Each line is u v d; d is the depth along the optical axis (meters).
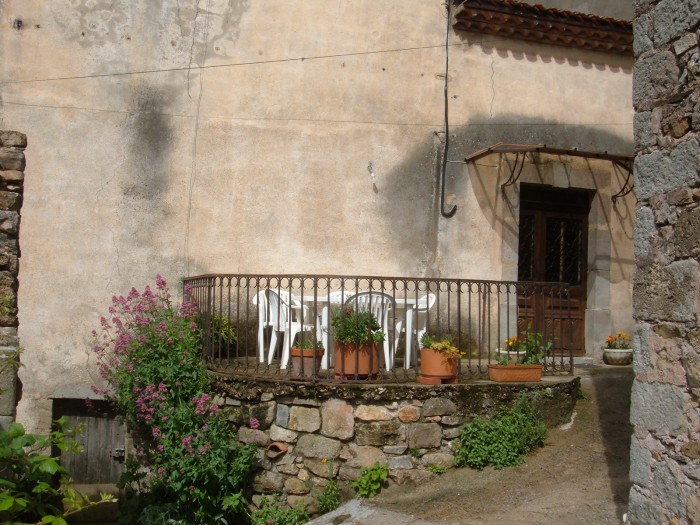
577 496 4.96
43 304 7.09
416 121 8.08
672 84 3.71
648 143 3.87
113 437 7.09
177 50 7.52
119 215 7.30
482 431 5.78
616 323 8.66
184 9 7.54
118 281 7.26
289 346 6.53
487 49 8.36
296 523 5.59
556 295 8.65
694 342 3.49
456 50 8.25
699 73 3.54
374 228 7.89
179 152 7.47
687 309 3.54
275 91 7.72
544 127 8.49
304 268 7.68
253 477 5.91
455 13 8.16
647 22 3.91
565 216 8.81
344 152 7.86
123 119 7.36
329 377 5.85
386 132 7.98
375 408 5.72
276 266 7.62
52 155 7.20
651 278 3.79
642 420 3.79
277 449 5.84
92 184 7.27
